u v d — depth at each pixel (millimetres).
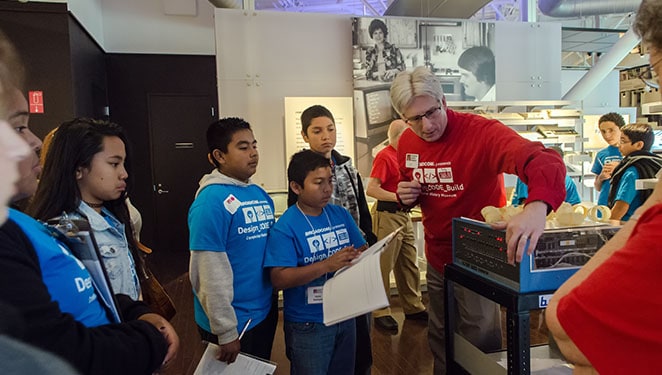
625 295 548
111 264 1133
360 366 1803
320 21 4008
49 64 3908
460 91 4277
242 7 4449
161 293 1413
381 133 4102
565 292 688
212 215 1437
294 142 3814
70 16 4000
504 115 4008
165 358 806
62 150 1062
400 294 3404
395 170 3229
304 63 4004
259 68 3914
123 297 1018
